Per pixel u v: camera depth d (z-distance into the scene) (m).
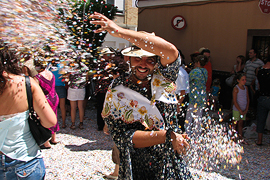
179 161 1.96
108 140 5.38
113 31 1.65
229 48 8.73
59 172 3.88
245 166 4.16
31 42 1.46
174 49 1.81
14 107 1.83
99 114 5.91
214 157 2.93
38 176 1.98
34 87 1.92
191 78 4.58
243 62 7.56
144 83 2.02
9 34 1.36
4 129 1.80
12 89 1.82
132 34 1.69
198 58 4.70
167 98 1.96
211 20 9.02
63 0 1.62
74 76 1.83
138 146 1.88
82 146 5.00
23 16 1.38
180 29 9.71
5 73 1.82
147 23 10.88
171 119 2.09
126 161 1.85
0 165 1.82
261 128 5.07
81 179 3.69
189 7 9.51
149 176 1.98
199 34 9.41
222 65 8.95
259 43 8.55
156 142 1.84
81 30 1.87
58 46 1.60
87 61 1.86
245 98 5.24
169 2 9.98
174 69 1.96
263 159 4.48
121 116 1.95
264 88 4.93
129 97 1.98
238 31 8.45
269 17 7.73
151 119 1.97
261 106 5.02
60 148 4.87
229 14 8.58
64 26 1.70
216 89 7.13
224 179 3.57
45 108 1.95
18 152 1.86
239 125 5.32
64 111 6.10
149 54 1.93
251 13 8.09
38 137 1.99
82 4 1.86
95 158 4.44
